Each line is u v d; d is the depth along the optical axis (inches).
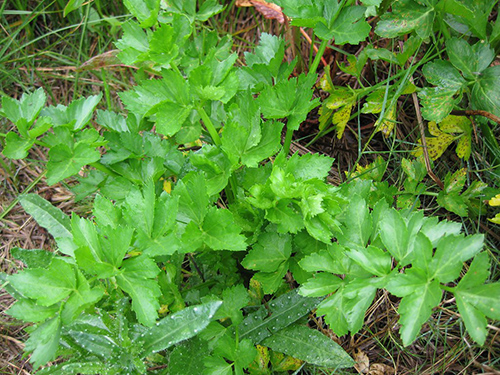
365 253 17.1
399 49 25.6
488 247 22.5
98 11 31.3
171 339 18.0
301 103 19.4
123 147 21.1
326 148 27.5
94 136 19.9
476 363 19.6
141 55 18.2
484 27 21.0
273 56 21.9
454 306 21.6
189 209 17.8
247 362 18.5
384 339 22.0
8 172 28.2
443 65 21.1
